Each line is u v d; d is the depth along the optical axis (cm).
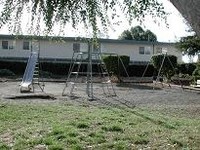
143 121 1023
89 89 2123
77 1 805
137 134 831
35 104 1415
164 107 1408
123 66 2975
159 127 926
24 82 2228
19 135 814
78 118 1042
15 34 876
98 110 1258
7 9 830
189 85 2662
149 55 4469
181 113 1251
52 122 978
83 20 825
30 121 996
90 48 2014
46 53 4209
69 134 811
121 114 1150
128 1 811
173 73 2934
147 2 797
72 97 1766
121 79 3108
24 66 4059
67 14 816
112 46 4369
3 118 1041
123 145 728
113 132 861
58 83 2811
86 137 796
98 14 830
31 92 2000
